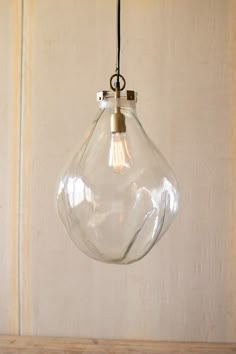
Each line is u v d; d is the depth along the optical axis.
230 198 1.20
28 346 1.14
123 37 1.22
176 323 1.21
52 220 1.24
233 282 1.19
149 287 1.21
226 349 1.12
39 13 1.25
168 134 1.21
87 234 0.55
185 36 1.21
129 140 0.58
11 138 1.25
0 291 1.25
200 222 1.20
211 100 1.20
